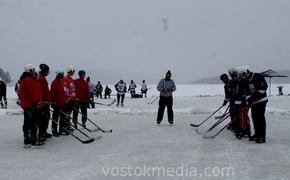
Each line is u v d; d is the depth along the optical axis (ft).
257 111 27.73
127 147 26.40
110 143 28.12
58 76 31.19
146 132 34.09
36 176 18.51
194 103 81.66
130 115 50.65
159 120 40.01
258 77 27.53
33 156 23.36
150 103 81.92
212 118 46.44
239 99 30.63
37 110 26.63
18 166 20.67
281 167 20.22
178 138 30.53
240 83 30.09
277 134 32.45
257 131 28.09
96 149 25.66
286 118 45.52
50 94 31.19
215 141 28.99
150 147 26.40
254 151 24.77
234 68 32.86
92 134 32.91
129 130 35.50
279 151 24.75
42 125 28.35
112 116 49.11
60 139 30.09
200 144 27.61
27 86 26.13
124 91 73.20
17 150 25.44
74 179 17.87
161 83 39.73
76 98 33.94
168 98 39.73
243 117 29.81
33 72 26.63
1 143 28.35
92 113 52.95
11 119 45.62
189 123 41.24
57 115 31.45
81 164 21.06
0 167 20.48
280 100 88.89
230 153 24.13
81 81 36.06
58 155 23.63
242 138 30.42
